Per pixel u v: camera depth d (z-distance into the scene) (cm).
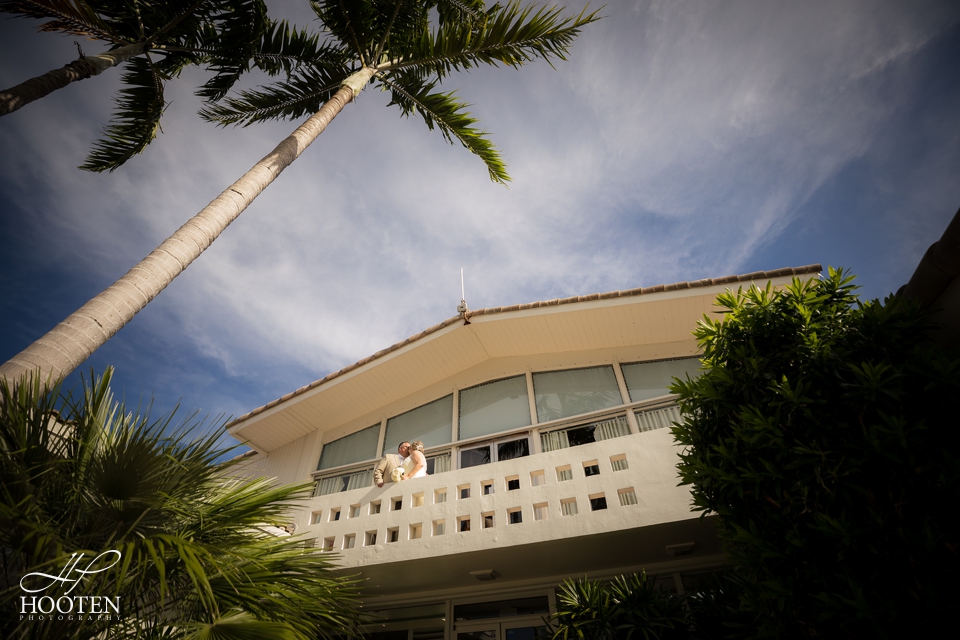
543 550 637
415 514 702
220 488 347
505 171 756
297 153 564
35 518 261
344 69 754
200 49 649
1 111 416
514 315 916
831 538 295
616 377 911
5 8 498
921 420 284
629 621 500
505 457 885
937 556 257
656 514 574
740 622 434
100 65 525
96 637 265
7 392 272
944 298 328
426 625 755
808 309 374
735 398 379
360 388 1065
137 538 293
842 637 286
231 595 290
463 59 727
